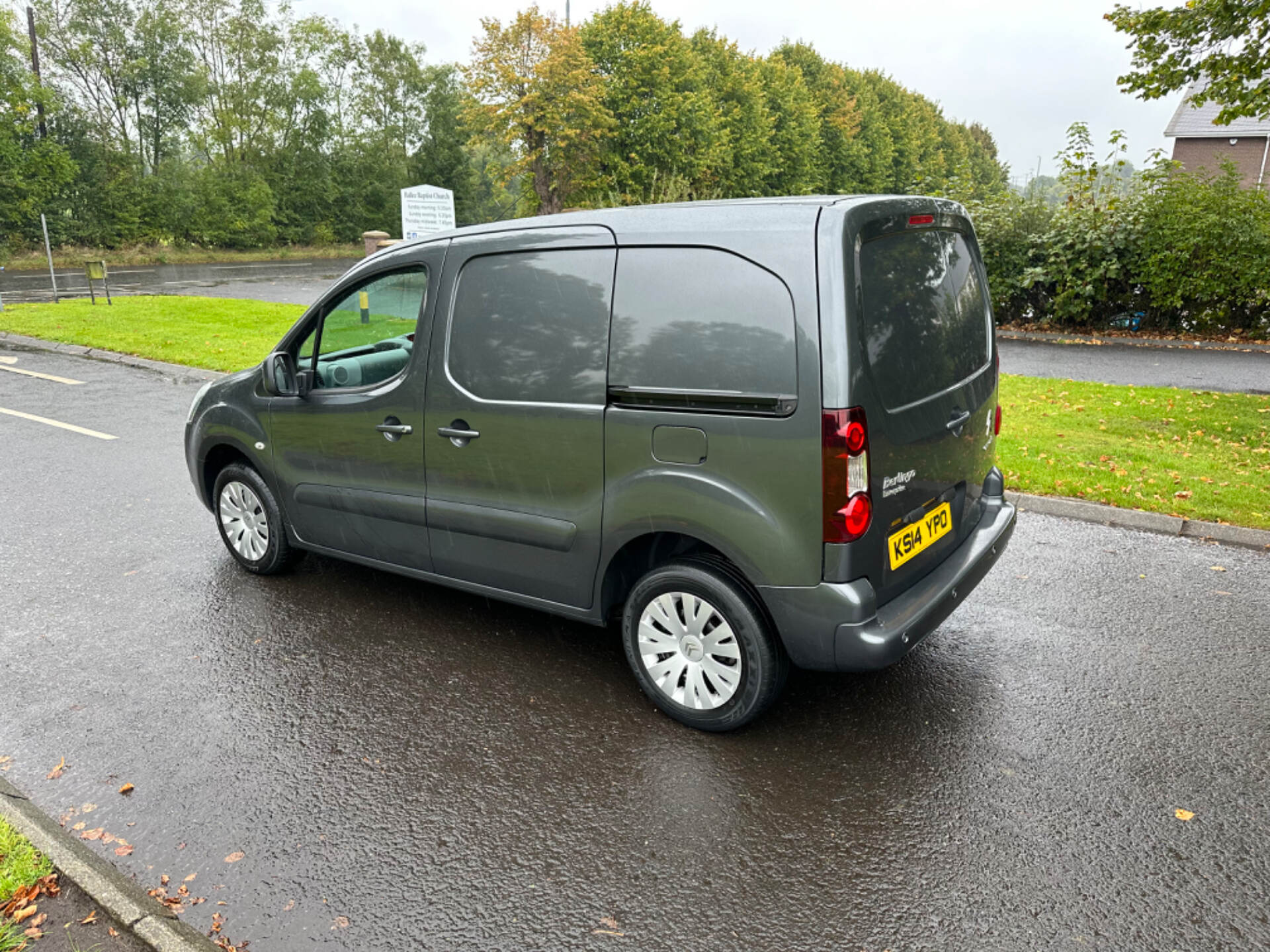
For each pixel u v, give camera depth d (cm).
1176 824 291
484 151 6581
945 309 357
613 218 336
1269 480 658
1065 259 1569
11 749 338
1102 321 1609
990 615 453
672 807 302
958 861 274
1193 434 805
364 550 446
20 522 595
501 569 389
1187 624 441
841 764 325
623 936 246
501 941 244
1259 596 476
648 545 361
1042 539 566
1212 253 1465
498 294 364
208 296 2222
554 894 262
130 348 1305
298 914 255
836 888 263
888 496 310
